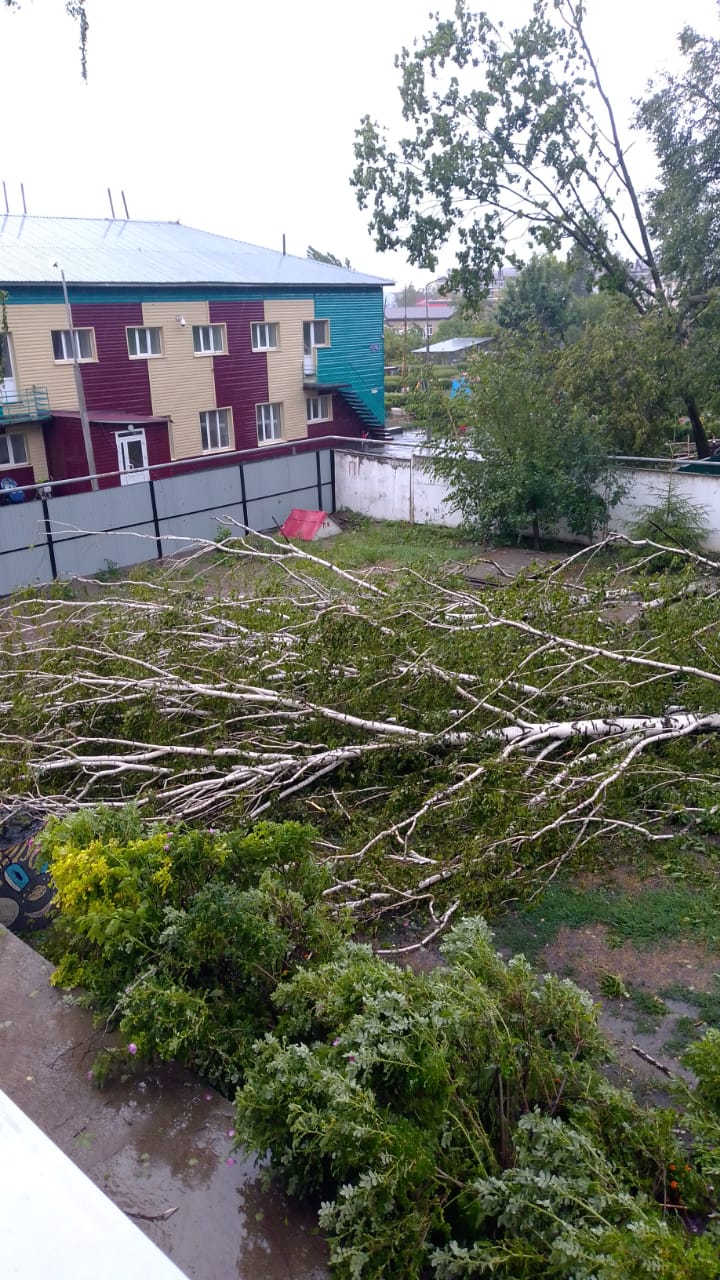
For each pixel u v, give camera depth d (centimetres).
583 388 1706
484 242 1958
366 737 588
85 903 343
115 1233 125
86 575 1653
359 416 3094
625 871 531
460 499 1716
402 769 598
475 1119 262
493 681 594
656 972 441
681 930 473
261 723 625
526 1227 230
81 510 1634
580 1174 238
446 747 581
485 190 1888
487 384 1633
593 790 527
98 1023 329
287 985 302
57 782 586
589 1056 297
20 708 576
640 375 1644
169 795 521
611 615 848
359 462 2006
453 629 646
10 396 2102
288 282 2656
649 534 1499
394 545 1727
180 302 2391
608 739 599
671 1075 311
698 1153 279
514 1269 227
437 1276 232
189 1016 301
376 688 595
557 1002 302
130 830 376
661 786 591
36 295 2094
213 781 527
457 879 472
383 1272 234
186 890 352
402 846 516
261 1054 286
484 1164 254
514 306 4453
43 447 2236
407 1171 234
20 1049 322
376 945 461
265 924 322
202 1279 237
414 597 727
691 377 1655
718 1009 412
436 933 446
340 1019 283
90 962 347
